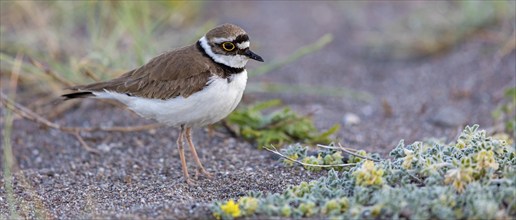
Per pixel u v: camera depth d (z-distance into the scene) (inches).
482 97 533.6
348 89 578.6
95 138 462.0
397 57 640.4
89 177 391.2
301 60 636.7
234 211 281.0
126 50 542.0
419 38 644.1
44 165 426.0
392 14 721.6
